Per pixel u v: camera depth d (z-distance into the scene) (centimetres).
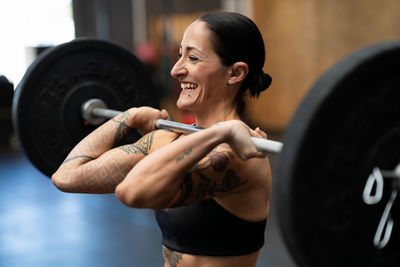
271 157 478
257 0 724
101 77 147
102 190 96
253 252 101
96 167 94
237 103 102
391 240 71
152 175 81
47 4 766
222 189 90
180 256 102
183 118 593
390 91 65
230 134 79
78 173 95
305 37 672
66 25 794
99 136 103
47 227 345
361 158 66
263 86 104
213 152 87
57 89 141
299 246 62
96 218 363
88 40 141
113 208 387
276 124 732
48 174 145
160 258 283
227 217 97
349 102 63
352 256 67
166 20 720
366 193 66
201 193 89
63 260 284
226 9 733
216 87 97
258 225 100
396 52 62
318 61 661
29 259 286
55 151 144
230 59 95
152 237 318
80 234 328
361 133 65
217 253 98
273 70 724
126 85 151
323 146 62
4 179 506
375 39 594
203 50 96
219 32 94
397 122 67
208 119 100
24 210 390
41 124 141
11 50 714
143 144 97
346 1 616
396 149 67
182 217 99
